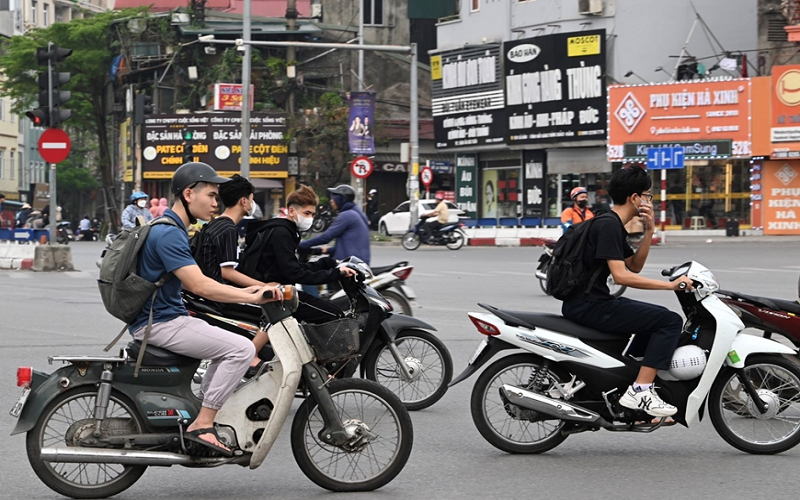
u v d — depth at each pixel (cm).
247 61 6028
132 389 1028
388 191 8869
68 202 14175
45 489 1098
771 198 6456
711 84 6469
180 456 1019
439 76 7988
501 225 6712
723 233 6556
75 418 1055
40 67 9538
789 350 1224
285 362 1029
